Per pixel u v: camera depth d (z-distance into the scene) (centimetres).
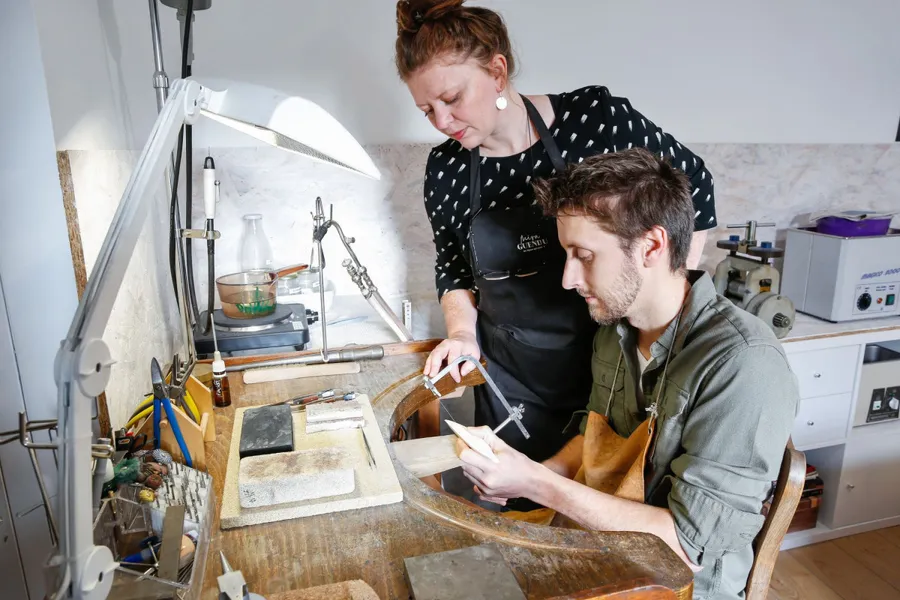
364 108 194
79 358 43
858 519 228
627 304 106
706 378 99
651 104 221
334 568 78
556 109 143
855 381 213
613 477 114
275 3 179
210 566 78
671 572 76
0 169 87
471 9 117
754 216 243
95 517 65
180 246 146
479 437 108
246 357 147
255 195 191
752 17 221
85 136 107
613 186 97
